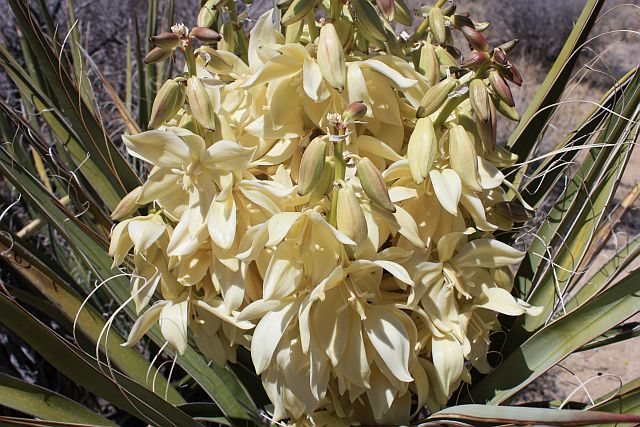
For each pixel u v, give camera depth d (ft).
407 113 1.51
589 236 1.97
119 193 2.26
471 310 1.57
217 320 1.61
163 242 1.53
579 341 1.71
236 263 1.44
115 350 2.01
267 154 1.51
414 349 1.49
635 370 4.82
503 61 1.31
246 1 1.65
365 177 1.29
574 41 2.20
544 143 6.75
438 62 1.60
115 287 2.11
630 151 1.88
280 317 1.40
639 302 1.63
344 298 1.41
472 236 1.66
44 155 2.14
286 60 1.41
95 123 2.12
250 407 2.19
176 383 2.89
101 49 5.07
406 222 1.41
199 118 1.38
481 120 1.33
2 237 1.82
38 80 2.88
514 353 1.82
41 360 3.05
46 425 1.52
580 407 2.05
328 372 1.48
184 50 1.43
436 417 1.54
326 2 1.55
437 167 1.44
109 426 1.78
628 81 1.94
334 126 1.29
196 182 1.43
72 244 2.04
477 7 9.13
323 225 1.31
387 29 1.55
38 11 4.66
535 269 2.12
